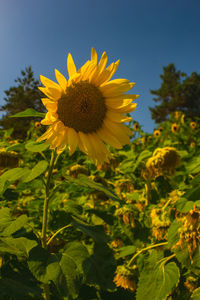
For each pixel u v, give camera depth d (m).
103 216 0.67
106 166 0.96
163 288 0.45
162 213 0.56
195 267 0.42
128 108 0.48
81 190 0.60
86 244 0.56
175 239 0.45
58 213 0.61
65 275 0.39
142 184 0.94
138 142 1.79
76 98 0.44
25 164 0.76
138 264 0.55
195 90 12.12
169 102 12.19
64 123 0.45
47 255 0.41
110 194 0.44
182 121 2.36
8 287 0.38
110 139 0.48
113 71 0.46
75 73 0.43
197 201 0.42
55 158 0.49
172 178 0.81
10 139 1.43
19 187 0.58
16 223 0.42
